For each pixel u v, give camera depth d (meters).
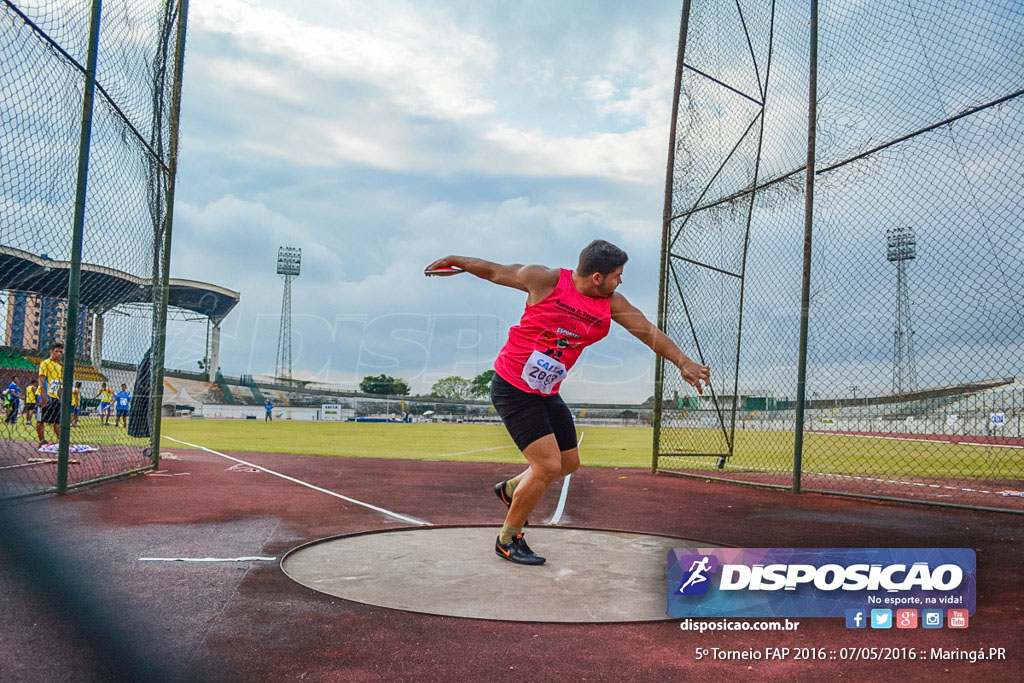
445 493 6.88
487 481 8.16
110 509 5.16
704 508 6.18
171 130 7.75
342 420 54.06
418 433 25.70
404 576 3.34
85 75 5.64
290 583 3.17
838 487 8.00
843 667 2.30
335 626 2.59
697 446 10.19
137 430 8.38
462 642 2.45
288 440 18.12
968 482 8.77
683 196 9.59
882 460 12.95
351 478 8.02
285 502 5.79
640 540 4.43
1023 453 14.97
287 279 62.38
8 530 4.14
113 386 13.24
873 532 4.94
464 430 30.42
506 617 2.73
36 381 13.22
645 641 2.52
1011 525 5.34
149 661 2.20
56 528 4.34
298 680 2.09
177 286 49.72
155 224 7.59
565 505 6.23
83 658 2.21
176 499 5.77
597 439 23.34
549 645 2.45
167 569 3.38
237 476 7.72
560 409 3.92
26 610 2.68
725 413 10.37
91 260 6.07
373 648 2.37
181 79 7.84
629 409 48.84
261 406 52.41
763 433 21.61
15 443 11.23
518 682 2.12
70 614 2.64
